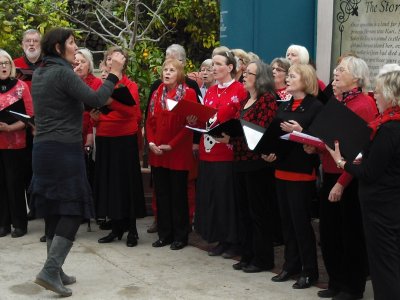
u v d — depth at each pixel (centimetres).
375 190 396
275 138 469
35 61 707
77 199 491
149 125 620
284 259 564
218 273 548
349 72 459
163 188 622
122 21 954
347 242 465
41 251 616
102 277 541
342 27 698
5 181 664
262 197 531
